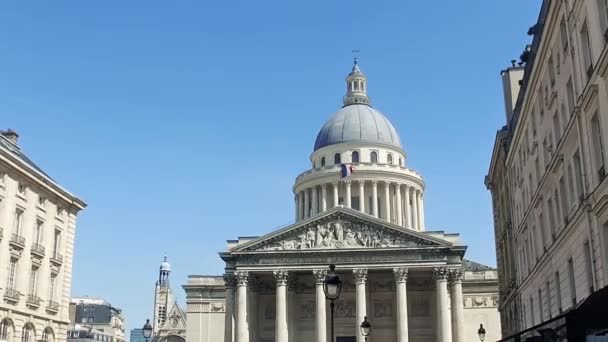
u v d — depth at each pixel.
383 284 109.06
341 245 100.44
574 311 20.83
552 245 44.69
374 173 136.88
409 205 139.00
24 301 64.44
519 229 60.34
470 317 115.19
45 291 69.25
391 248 99.06
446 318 95.81
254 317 105.69
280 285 99.44
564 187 41.62
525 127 54.56
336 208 102.25
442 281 97.56
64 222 74.81
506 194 70.44
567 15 36.50
